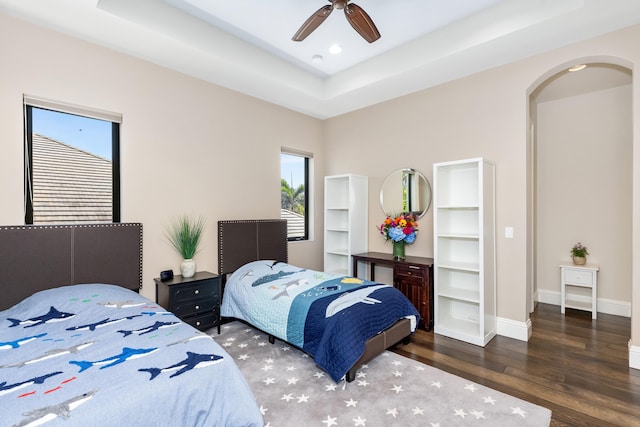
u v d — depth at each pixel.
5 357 1.49
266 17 2.88
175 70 3.33
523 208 3.12
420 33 3.13
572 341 3.08
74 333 1.77
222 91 3.75
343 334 2.29
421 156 3.91
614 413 1.97
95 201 2.90
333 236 4.80
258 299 2.99
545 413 1.96
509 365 2.60
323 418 1.93
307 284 3.08
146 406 1.20
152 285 3.14
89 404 1.13
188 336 1.74
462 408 2.03
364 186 4.47
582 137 4.10
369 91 3.93
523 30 2.59
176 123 3.34
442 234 3.42
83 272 2.66
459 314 3.58
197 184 3.51
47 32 2.56
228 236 3.70
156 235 3.18
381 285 3.06
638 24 2.50
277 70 3.60
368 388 2.26
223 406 1.39
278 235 4.25
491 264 3.21
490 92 3.31
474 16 2.83
